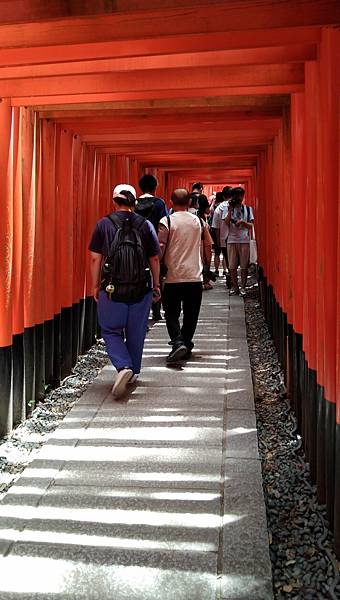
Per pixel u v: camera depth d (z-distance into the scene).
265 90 4.28
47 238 5.59
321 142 3.25
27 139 4.98
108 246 4.94
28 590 2.60
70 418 4.52
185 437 4.16
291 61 3.53
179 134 6.74
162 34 2.92
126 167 8.98
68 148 6.06
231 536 2.96
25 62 3.26
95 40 2.98
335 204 3.05
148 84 4.21
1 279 4.52
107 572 2.71
